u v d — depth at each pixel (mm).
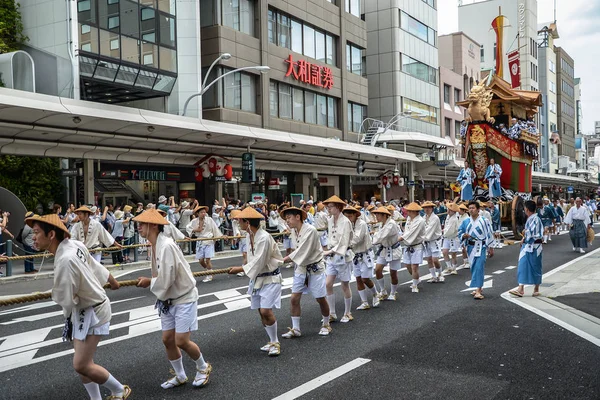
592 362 6262
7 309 10164
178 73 24281
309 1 32375
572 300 9906
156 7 21688
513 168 20547
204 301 10352
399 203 29234
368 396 5312
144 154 22047
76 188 20484
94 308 4816
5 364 6570
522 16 67062
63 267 4574
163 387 5617
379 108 41562
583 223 18609
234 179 27109
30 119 16172
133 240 17641
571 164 84688
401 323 8406
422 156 42062
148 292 11594
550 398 5184
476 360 6422
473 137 20531
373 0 41906
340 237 8469
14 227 15023
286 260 7594
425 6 45938
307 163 30938
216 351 6969
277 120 29359
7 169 20047
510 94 20562
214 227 13664
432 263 12516
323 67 33250
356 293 11219
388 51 41281
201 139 22047
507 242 21625
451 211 13852
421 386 5570
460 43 53312
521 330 7801
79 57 18938
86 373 4809
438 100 47688
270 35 29531
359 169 32344
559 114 86000
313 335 7734
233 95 26766
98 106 16781
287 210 7578
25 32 20203
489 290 11344
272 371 6125
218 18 26156
